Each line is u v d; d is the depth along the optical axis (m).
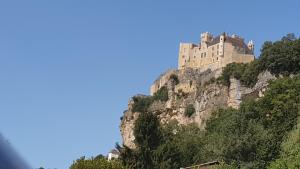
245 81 114.50
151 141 69.31
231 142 64.25
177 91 140.12
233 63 123.56
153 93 151.62
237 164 61.78
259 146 63.41
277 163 47.12
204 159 69.44
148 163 65.12
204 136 96.94
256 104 84.81
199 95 129.62
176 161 67.00
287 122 74.06
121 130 150.25
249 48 153.12
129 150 65.94
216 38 145.00
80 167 50.38
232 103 115.44
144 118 70.44
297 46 105.06
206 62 144.25
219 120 100.31
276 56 106.75
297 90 85.44
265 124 77.56
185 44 154.50
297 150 57.44
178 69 150.00
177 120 134.00
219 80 123.56
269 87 97.50
